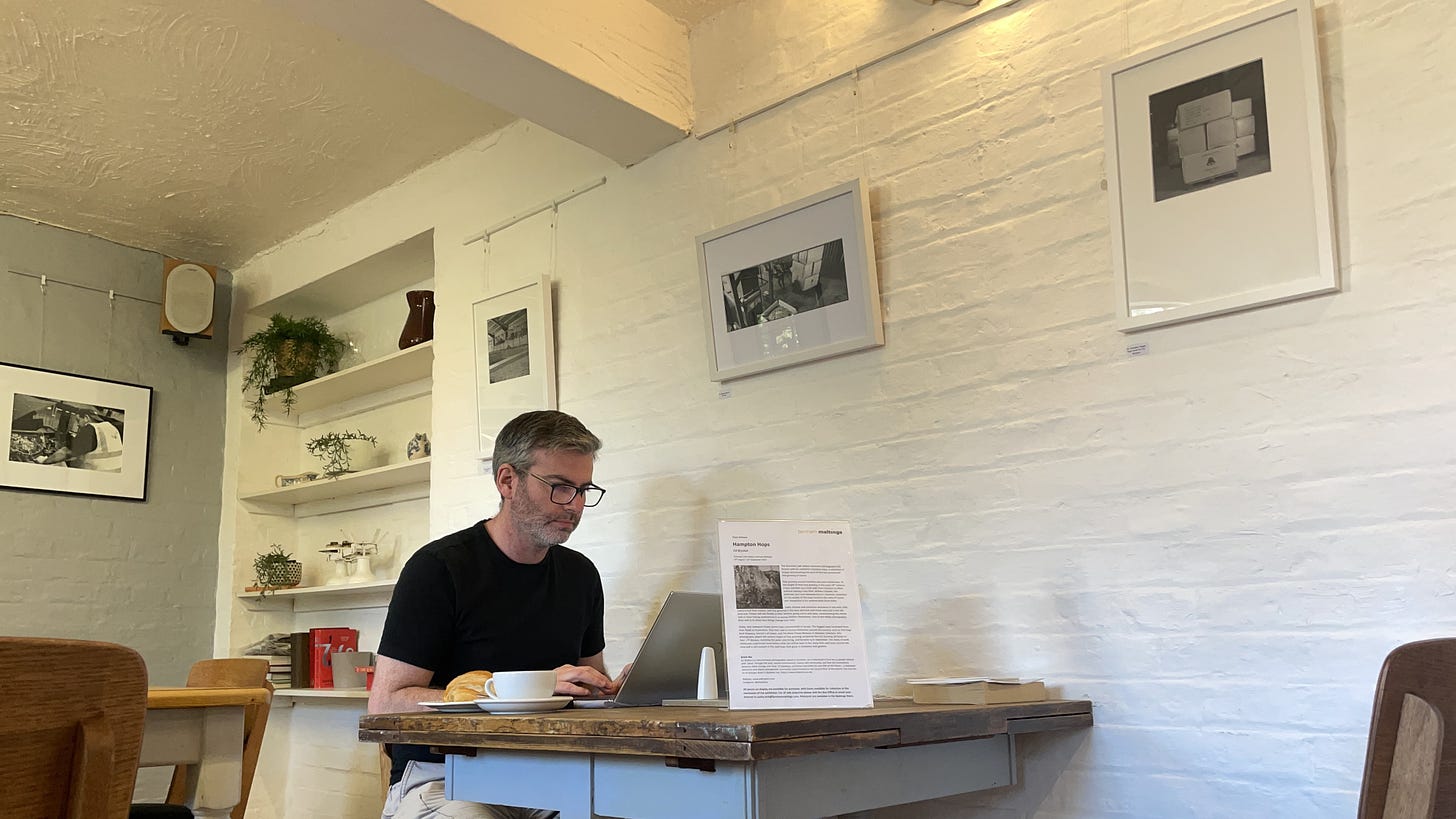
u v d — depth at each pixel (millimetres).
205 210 4223
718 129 2945
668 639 2000
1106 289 2166
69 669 968
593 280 3221
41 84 3242
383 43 2566
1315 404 1892
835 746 1494
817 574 1876
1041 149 2303
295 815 4215
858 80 2660
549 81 2742
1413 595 1758
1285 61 1956
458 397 3586
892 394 2479
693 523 2836
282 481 4516
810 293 2631
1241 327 1987
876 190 2584
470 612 2262
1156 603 2031
